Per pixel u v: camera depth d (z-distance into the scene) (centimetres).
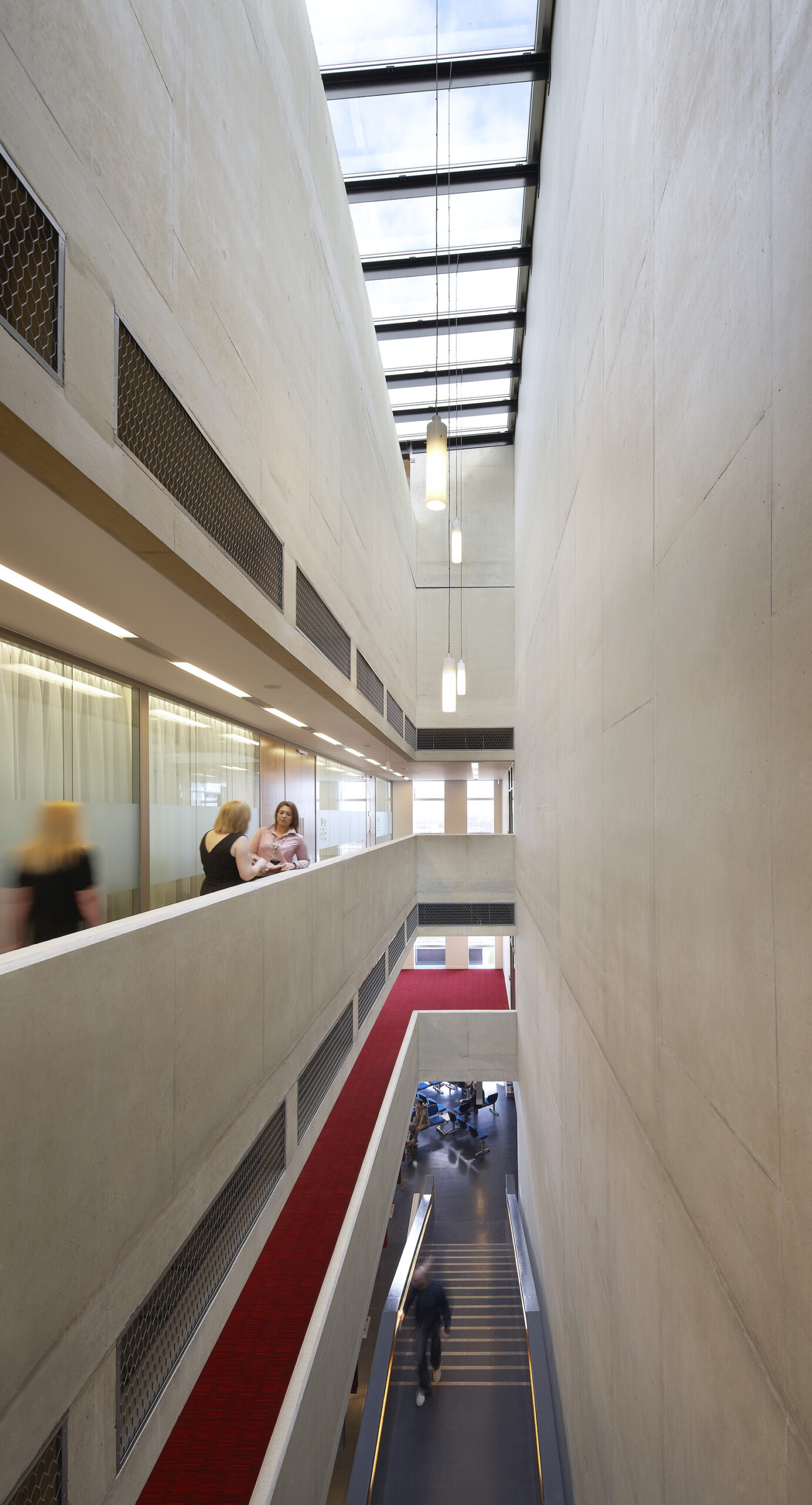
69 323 204
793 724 170
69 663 409
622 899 374
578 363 525
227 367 348
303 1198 755
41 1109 174
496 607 1460
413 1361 882
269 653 450
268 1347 541
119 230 237
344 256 685
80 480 216
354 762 1306
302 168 514
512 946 1450
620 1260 381
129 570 300
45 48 193
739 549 207
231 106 356
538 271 838
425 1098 1672
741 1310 207
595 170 449
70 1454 187
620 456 377
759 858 193
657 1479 303
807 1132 163
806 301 161
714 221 227
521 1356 877
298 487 492
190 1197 270
